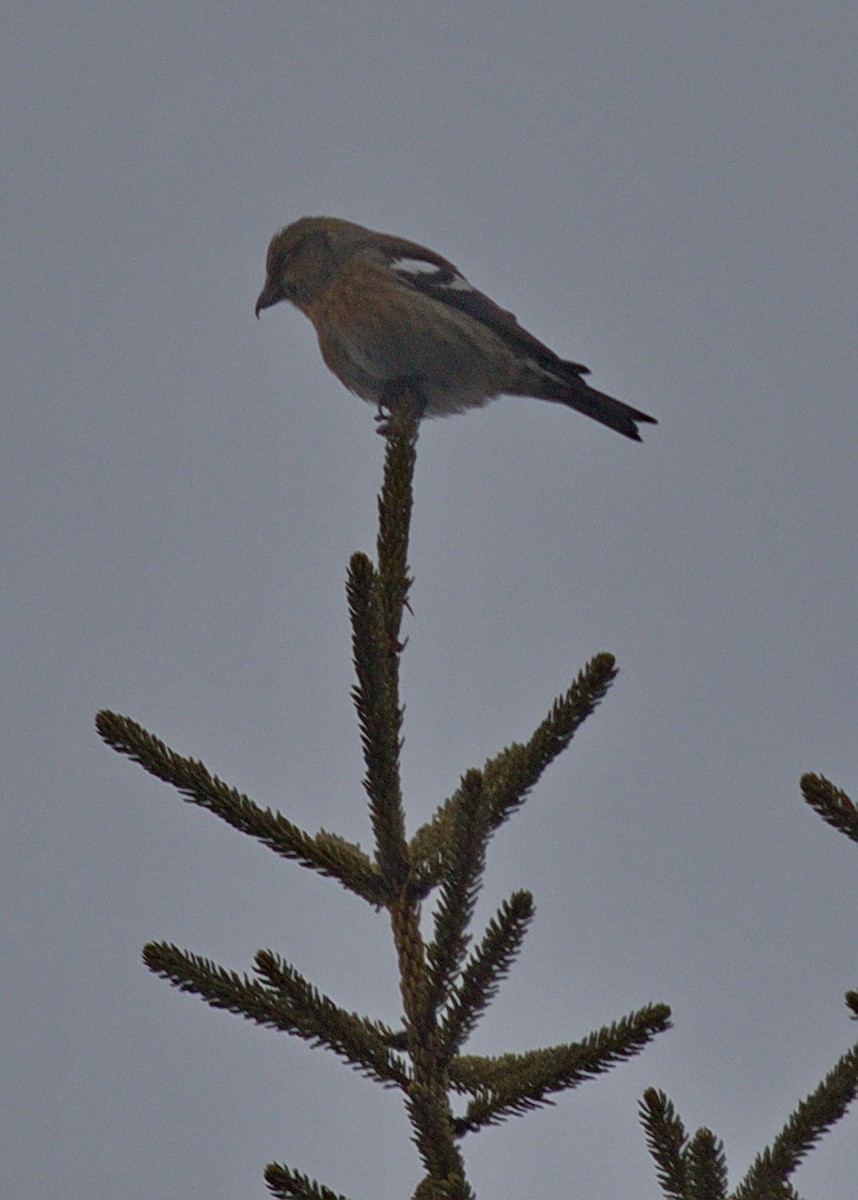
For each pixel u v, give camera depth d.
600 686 6.91
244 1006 6.34
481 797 6.29
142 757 7.00
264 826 6.97
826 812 6.34
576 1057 6.16
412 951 6.71
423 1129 5.95
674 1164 5.56
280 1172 5.66
